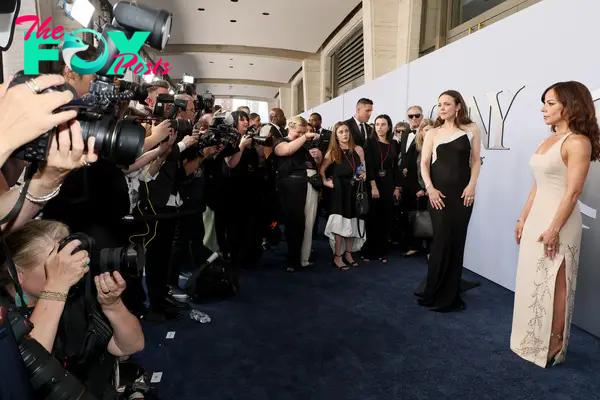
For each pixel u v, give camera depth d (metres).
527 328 2.25
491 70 3.43
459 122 2.83
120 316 1.23
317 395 1.93
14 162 0.84
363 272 3.85
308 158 3.89
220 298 3.17
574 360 2.25
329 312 2.91
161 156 2.23
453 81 3.97
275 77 17.73
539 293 2.18
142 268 1.18
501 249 3.42
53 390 0.75
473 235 3.79
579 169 1.99
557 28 2.77
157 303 2.74
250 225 3.95
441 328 2.65
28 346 0.74
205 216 3.97
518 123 3.15
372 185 4.06
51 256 0.98
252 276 3.73
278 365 2.19
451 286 2.91
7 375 0.57
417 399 1.90
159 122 1.93
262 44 12.52
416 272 3.84
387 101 5.50
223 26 10.84
